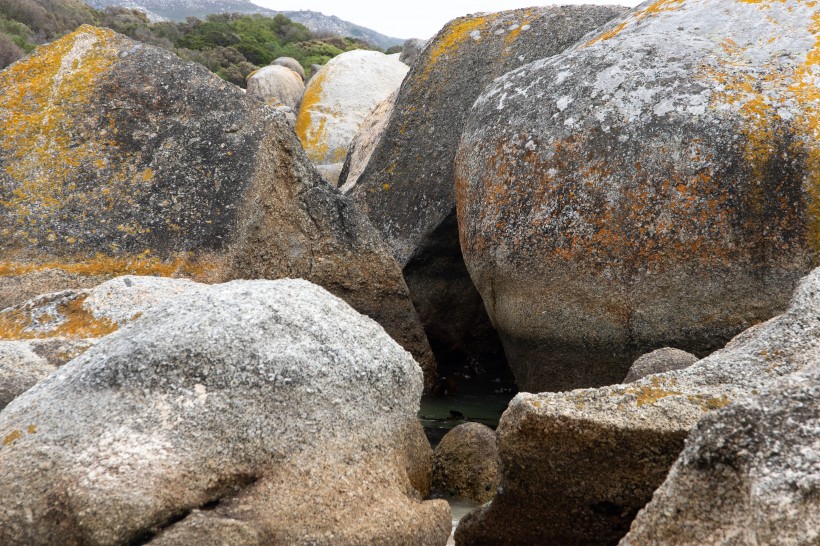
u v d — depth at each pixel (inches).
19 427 130.3
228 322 142.0
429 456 158.6
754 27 248.2
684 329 226.5
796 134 222.2
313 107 826.8
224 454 129.3
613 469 134.3
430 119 367.2
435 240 345.4
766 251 220.2
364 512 132.3
